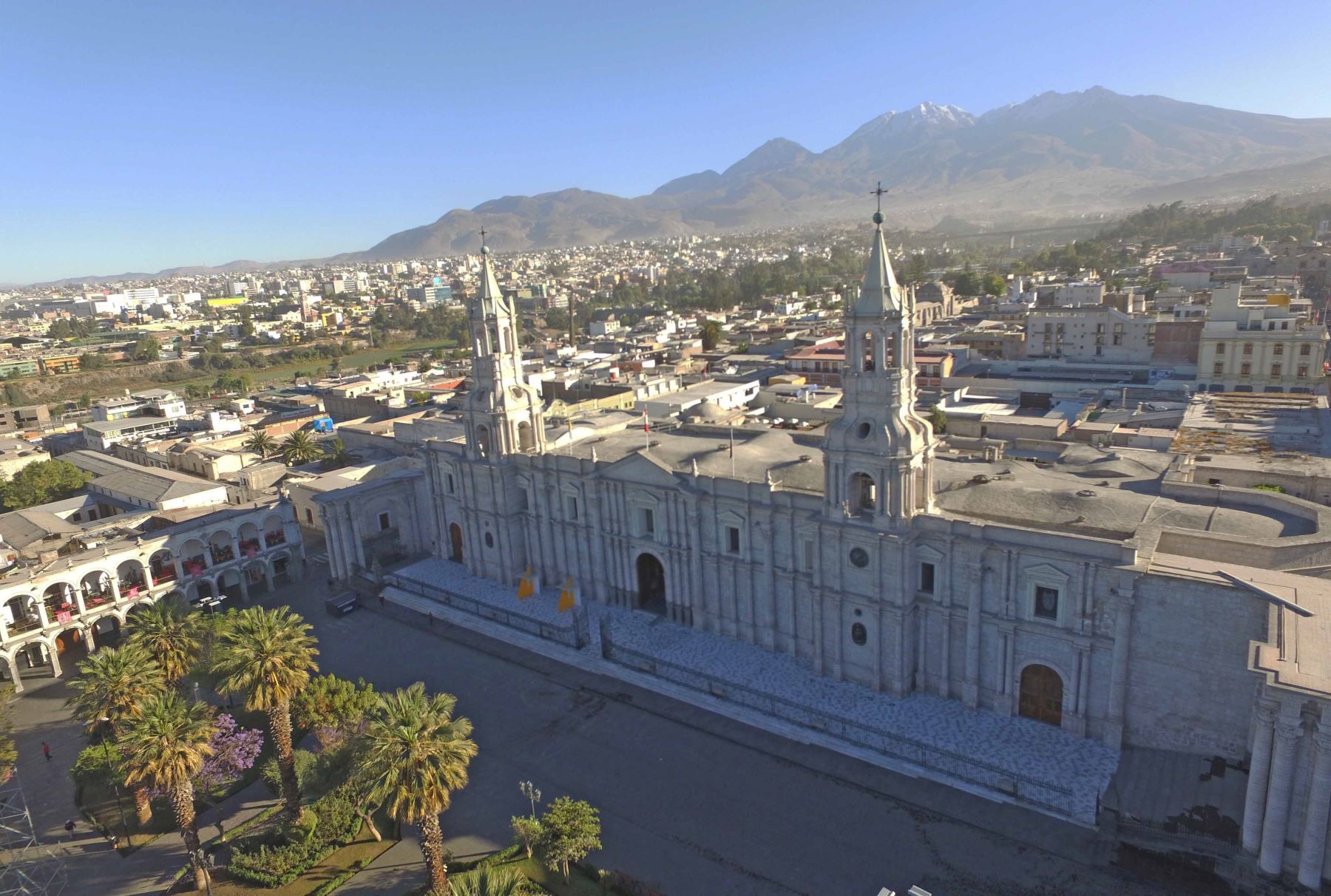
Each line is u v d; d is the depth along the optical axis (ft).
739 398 492.54
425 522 342.85
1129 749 181.78
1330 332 513.86
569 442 303.89
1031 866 158.61
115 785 197.98
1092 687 184.75
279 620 182.70
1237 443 260.01
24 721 244.42
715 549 243.19
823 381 562.25
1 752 199.00
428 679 248.93
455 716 226.79
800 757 197.26
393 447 460.14
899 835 170.19
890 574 203.10
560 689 237.25
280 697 172.65
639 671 237.25
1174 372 488.85
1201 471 231.50
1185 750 175.52
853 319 192.13
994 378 524.11
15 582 260.01
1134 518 190.60
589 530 276.21
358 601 305.73
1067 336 556.51
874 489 199.41
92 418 613.93
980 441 342.44
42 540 320.29
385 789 143.43
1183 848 154.30
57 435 597.93
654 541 257.55
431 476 325.42
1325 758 131.64
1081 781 174.19
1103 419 381.81
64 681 266.36
